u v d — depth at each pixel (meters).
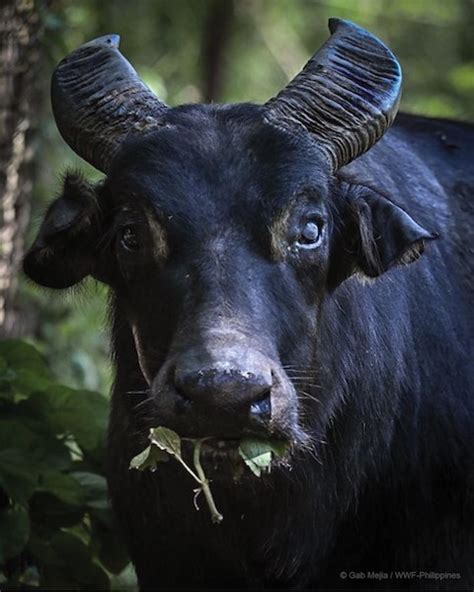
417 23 25.62
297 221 9.52
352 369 10.33
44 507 11.59
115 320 10.38
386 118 10.20
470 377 11.15
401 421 10.76
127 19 22.31
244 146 9.58
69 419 11.72
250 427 8.70
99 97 10.19
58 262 10.03
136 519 10.84
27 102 13.07
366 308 10.45
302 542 10.55
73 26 16.33
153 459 9.41
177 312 9.16
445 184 11.97
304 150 9.68
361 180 10.34
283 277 9.41
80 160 16.12
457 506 10.93
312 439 10.01
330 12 26.00
